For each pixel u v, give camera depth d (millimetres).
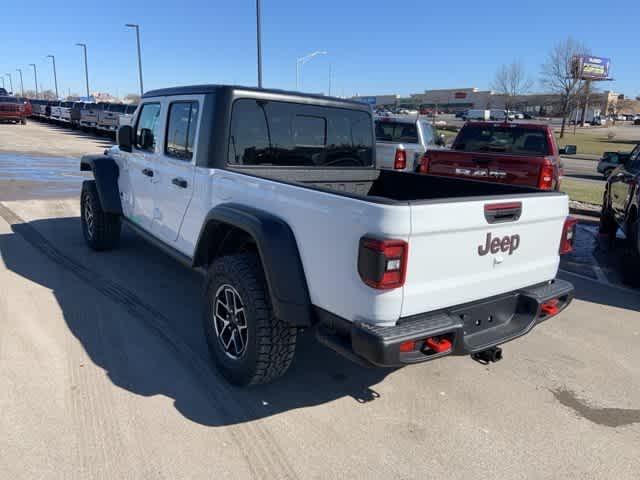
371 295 2717
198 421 3180
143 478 2688
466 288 3045
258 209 3436
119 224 6473
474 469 2900
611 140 49281
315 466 2850
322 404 3459
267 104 4230
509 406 3557
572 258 7738
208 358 3969
